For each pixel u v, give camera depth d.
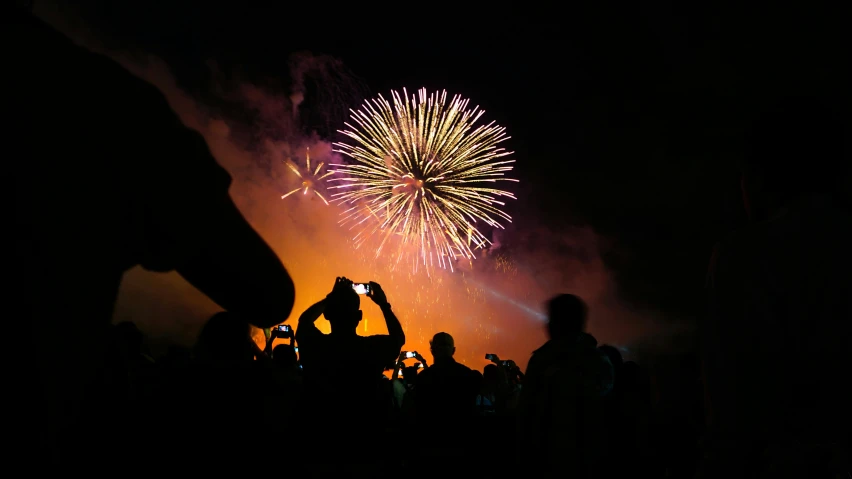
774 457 1.53
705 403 1.71
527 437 3.64
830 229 1.60
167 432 3.39
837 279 1.55
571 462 3.43
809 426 1.52
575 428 3.46
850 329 1.52
